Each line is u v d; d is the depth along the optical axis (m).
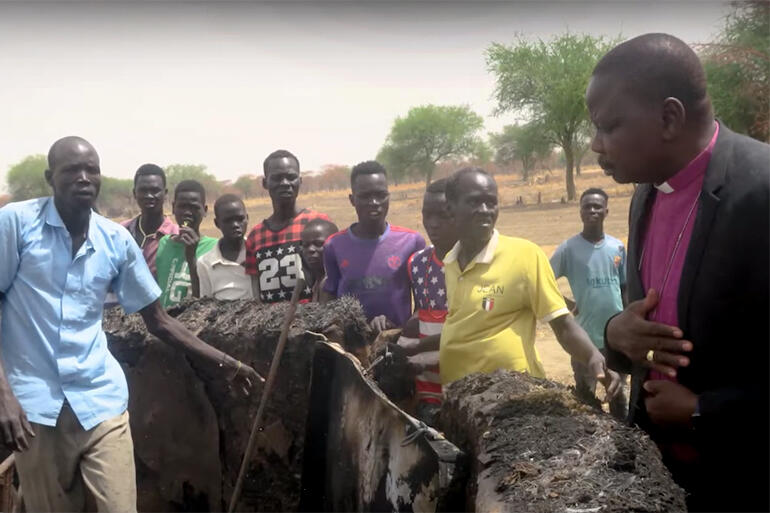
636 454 2.19
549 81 32.34
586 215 5.77
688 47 2.03
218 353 4.34
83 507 3.87
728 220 1.92
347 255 5.08
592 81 2.12
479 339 3.68
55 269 3.84
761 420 1.93
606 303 5.80
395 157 52.69
